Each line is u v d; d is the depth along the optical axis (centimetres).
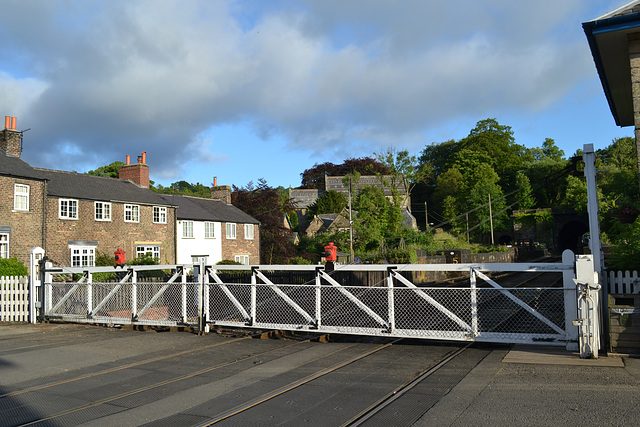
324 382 719
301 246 5688
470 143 9150
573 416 530
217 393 676
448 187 8488
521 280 3067
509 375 714
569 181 6931
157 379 764
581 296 801
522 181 7569
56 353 987
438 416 550
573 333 851
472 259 4166
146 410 606
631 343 796
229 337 1159
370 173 9375
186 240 3809
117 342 1108
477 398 610
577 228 7775
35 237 2767
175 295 1383
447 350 943
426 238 4844
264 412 586
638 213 1116
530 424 512
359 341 1121
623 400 576
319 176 10200
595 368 731
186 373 800
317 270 1075
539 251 6238
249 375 776
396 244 4453
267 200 5075
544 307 1491
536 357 819
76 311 1449
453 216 7756
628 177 5497
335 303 1401
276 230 4975
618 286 930
